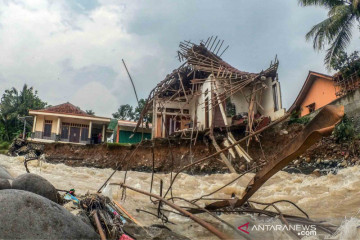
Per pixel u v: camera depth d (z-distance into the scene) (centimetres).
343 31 1697
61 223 289
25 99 3569
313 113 1552
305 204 705
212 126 1463
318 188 944
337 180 1037
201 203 732
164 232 402
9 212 271
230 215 514
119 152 1961
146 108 1678
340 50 1695
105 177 1359
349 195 764
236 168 1581
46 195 405
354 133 1377
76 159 2003
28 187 396
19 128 3388
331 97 2005
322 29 1703
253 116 1530
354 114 1430
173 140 1820
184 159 1742
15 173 965
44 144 2056
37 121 2569
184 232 435
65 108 2823
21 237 263
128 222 421
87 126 2706
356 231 312
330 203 682
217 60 1794
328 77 1972
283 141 1564
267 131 1620
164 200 354
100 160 1969
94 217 371
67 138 2625
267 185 1084
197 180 1369
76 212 384
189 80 1941
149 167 1802
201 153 1711
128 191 841
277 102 1639
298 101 2330
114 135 2967
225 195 907
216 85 1688
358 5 1605
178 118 2091
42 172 1175
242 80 1597
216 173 1582
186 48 1816
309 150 1455
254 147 1616
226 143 1482
